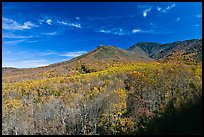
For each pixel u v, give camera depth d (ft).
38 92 190.08
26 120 129.49
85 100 145.07
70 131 121.39
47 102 153.28
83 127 119.65
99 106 132.67
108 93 156.97
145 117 118.42
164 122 98.43
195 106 93.56
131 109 135.13
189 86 137.69
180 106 101.71
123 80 213.87
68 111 132.46
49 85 206.49
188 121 87.25
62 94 178.50
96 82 215.72
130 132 108.37
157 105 132.87
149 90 154.20
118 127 114.73
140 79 193.57
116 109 131.03
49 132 122.42
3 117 126.82
